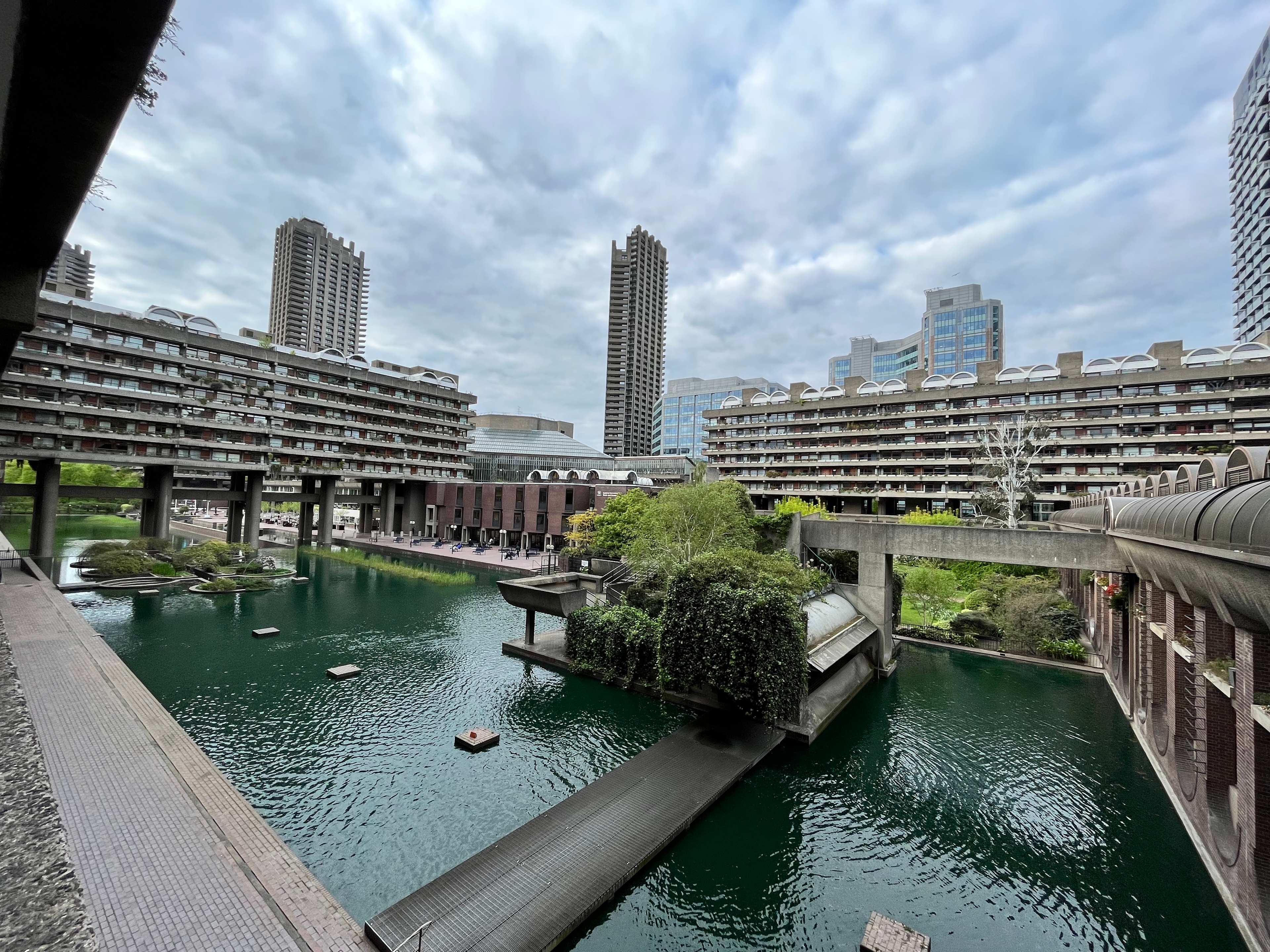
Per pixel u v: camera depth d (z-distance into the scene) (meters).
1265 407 61.41
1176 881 15.45
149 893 10.16
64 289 59.53
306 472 76.31
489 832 16.39
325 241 187.75
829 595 33.25
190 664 30.30
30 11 5.77
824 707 25.67
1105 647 33.00
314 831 16.19
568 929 12.55
